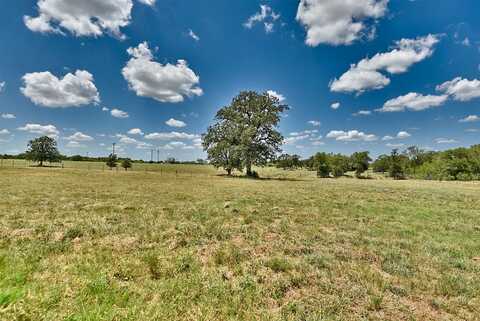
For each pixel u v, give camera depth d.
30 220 9.52
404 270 5.93
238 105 47.66
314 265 6.18
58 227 8.61
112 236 7.99
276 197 18.81
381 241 8.30
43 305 3.71
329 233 9.20
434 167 72.38
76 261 5.82
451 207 15.91
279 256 6.71
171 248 7.05
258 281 5.27
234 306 4.22
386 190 27.48
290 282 5.23
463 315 4.32
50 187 21.23
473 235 9.40
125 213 11.50
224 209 13.19
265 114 46.12
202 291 4.66
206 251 7.02
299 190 24.97
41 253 6.18
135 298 4.27
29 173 40.78
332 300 4.55
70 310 3.69
